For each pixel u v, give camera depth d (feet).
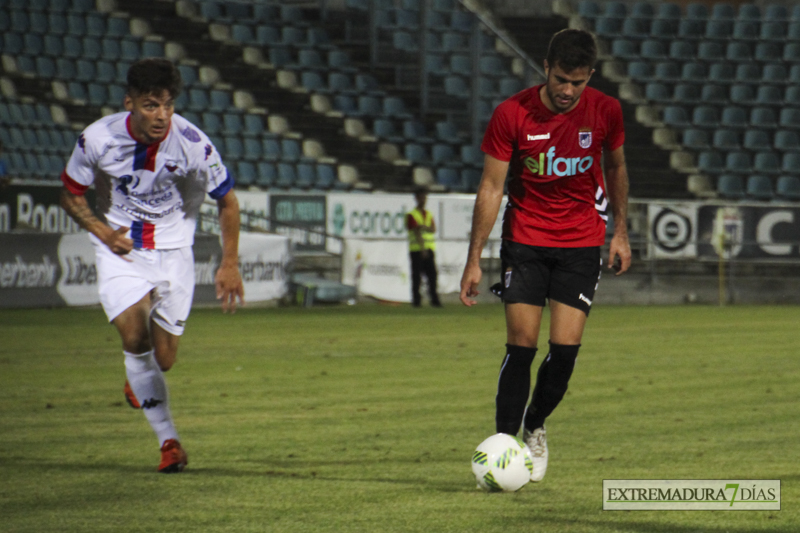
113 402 79.66
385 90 285.64
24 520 42.57
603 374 100.12
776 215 221.66
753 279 225.15
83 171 53.67
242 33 290.35
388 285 209.67
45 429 67.41
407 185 262.26
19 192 171.12
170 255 56.59
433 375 98.63
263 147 260.21
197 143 54.39
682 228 222.28
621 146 51.39
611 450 60.64
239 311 182.19
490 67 296.51
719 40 319.06
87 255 176.35
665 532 40.65
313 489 49.19
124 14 281.74
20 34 264.93
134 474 52.90
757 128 290.76
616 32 323.16
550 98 48.88
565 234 50.47
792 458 57.93
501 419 51.37
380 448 61.16
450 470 54.39
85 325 147.02
